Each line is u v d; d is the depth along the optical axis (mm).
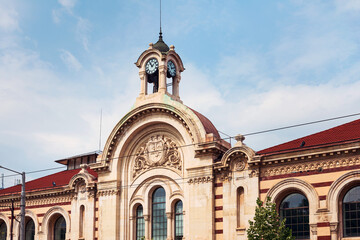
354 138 42812
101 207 54938
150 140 53969
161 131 53594
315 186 43219
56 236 59594
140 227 53094
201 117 51875
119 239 53281
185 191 50281
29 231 62125
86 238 55281
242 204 47062
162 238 51375
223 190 47844
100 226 54531
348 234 41625
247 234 44062
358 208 41594
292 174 44562
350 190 42281
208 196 48406
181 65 56906
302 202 44281
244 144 47938
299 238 43625
